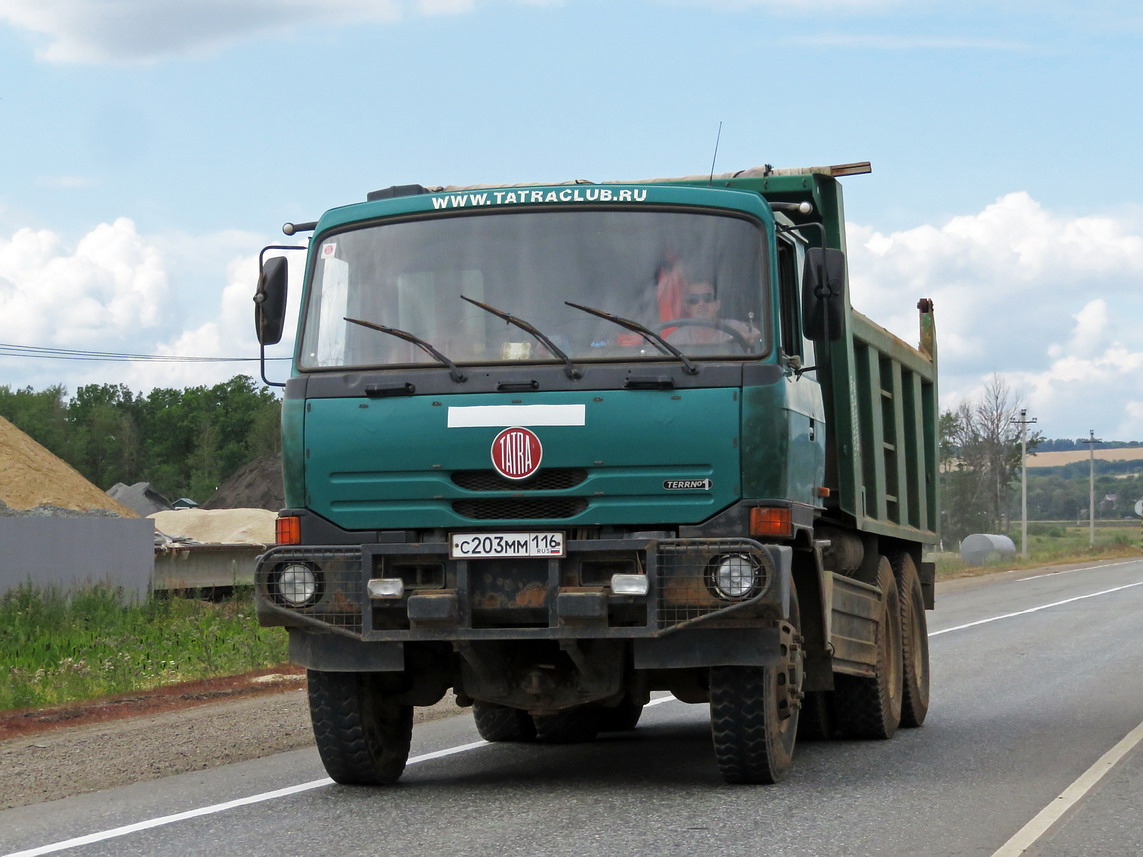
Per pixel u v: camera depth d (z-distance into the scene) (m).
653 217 8.13
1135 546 90.56
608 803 7.84
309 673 8.41
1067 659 17.98
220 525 39.69
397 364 8.08
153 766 9.90
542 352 7.95
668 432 7.69
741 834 6.86
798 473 8.25
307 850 6.72
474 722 12.51
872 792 8.16
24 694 13.94
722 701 8.06
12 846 7.10
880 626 11.20
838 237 10.60
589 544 7.64
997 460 98.88
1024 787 8.34
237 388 142.12
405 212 8.38
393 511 7.92
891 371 12.79
